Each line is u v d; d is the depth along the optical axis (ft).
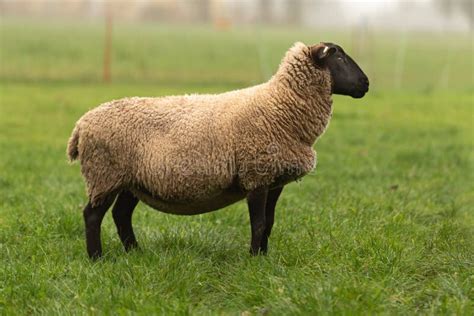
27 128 70.49
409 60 173.78
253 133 25.38
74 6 379.96
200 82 118.73
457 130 70.38
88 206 26.86
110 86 110.11
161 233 30.17
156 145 25.49
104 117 26.07
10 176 45.09
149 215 34.14
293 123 25.86
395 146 59.98
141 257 25.90
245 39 212.23
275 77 26.48
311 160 26.37
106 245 28.73
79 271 24.76
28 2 372.58
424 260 25.93
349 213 33.50
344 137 64.80
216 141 25.29
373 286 21.50
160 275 23.65
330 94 26.78
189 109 25.91
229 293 22.85
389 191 40.19
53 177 45.34
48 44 169.99
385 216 33.19
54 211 33.96
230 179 25.53
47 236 30.22
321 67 26.37
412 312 20.51
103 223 32.35
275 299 21.04
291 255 26.13
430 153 54.34
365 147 59.52
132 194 27.78
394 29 371.56
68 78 118.93
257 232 25.91
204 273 24.20
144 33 223.51
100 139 25.96
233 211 35.01
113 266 25.17
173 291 22.61
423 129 70.95
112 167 26.07
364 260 25.02
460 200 39.14
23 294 22.74
